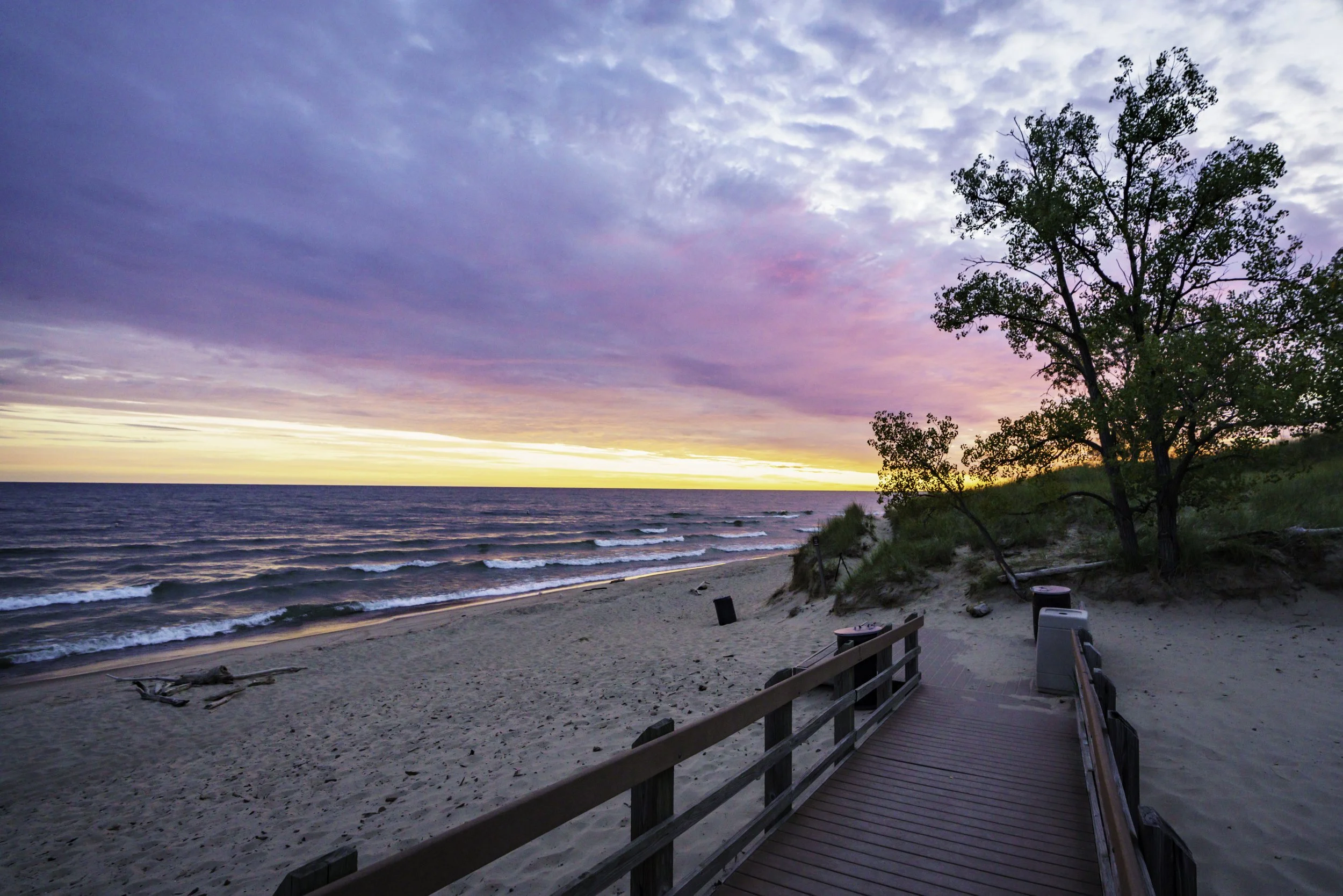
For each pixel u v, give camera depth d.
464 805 6.14
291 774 7.84
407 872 1.86
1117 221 10.84
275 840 5.89
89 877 5.59
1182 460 10.06
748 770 3.88
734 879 3.68
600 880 2.58
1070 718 6.63
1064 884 3.58
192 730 10.48
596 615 20.09
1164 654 8.52
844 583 15.15
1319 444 16.09
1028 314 11.79
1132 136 10.59
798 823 4.36
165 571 35.16
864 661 7.36
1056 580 11.74
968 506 13.46
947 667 8.86
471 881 4.52
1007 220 11.66
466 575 34.22
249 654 16.89
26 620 22.28
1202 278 10.79
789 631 13.26
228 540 52.75
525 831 2.28
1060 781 5.02
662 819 3.10
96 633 20.03
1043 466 11.59
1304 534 10.25
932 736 6.11
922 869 3.76
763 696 4.06
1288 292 9.48
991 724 6.48
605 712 8.76
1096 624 10.05
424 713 10.08
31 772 8.90
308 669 14.59
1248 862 4.06
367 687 12.57
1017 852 3.94
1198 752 5.67
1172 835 2.21
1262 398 8.70
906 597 13.05
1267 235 10.24
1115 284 11.12
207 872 5.41
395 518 80.31
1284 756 5.44
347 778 7.38
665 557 42.34
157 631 20.19
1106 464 10.61
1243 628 9.08
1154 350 9.57
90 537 53.66
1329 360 8.52
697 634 15.02
